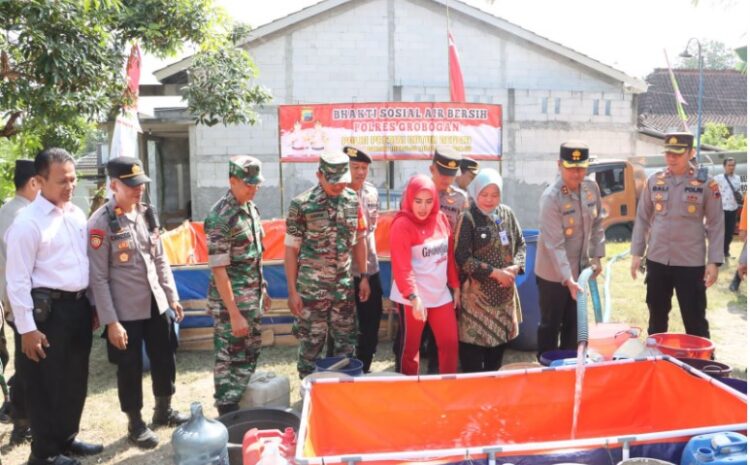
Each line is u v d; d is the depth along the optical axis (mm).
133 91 7480
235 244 3740
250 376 3893
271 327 5719
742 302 7184
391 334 5801
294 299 4117
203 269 5609
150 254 3855
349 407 2908
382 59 15695
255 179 3678
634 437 2219
